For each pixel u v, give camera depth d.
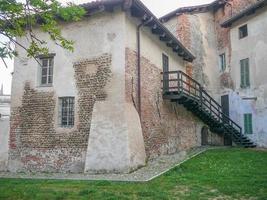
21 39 14.80
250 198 7.71
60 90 13.66
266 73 19.34
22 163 13.84
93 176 11.40
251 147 19.14
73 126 13.21
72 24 13.83
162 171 11.59
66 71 13.69
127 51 12.91
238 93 21.59
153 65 15.45
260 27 19.98
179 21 23.03
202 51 23.30
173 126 17.17
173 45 17.75
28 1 8.68
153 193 8.13
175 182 9.59
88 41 13.43
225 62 23.31
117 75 12.66
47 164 13.38
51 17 9.45
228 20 21.95
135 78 13.41
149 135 14.14
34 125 13.91
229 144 21.75
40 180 10.79
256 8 19.94
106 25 13.17
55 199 7.86
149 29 15.21
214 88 23.45
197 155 15.09
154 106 15.09
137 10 13.07
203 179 9.87
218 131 20.58
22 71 14.55
